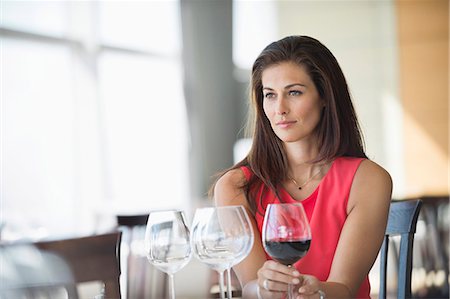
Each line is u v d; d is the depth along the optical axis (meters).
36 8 7.29
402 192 8.58
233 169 2.49
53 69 7.42
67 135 7.48
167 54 9.01
